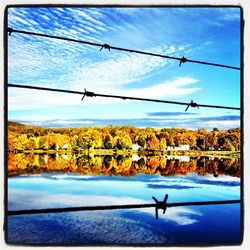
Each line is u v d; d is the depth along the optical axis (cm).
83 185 455
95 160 460
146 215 445
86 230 411
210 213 429
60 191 438
